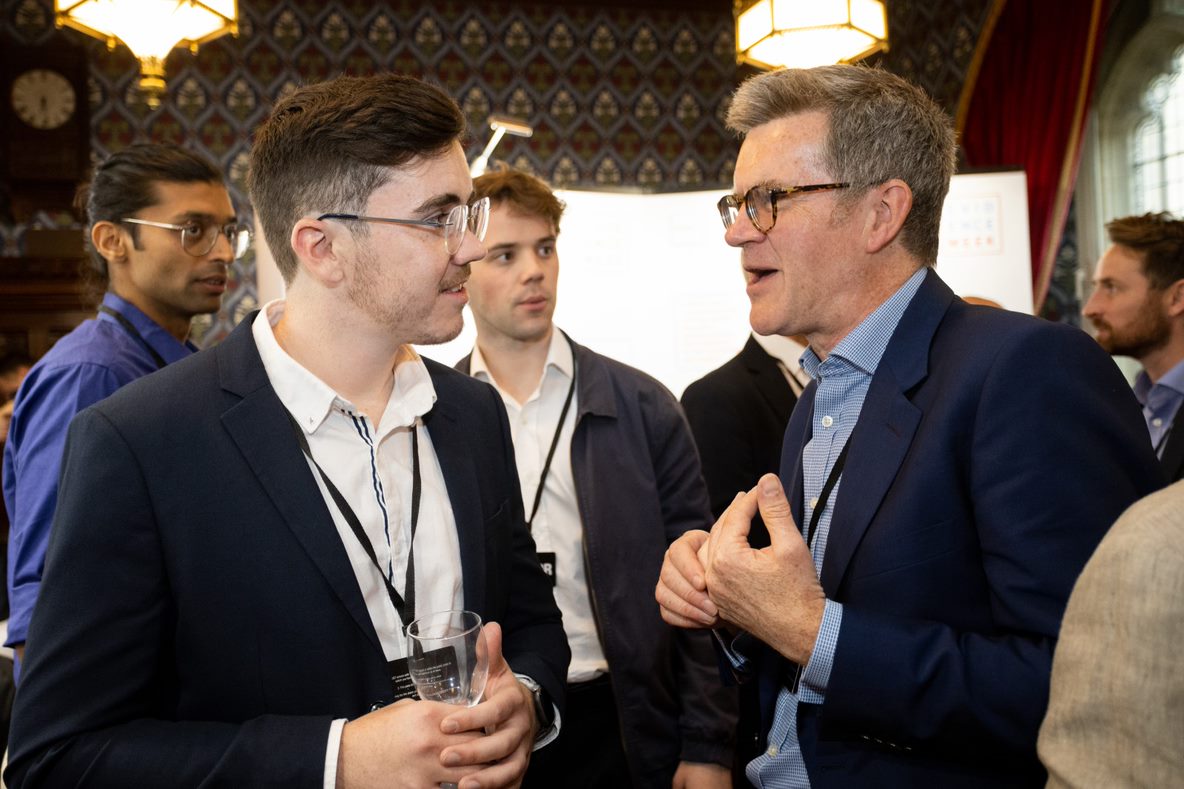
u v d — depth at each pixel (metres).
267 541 1.14
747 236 1.30
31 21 5.71
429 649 1.05
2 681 2.43
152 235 1.99
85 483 1.09
